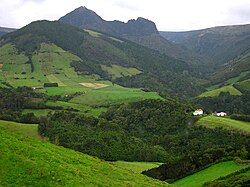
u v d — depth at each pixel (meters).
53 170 27.28
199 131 123.44
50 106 147.25
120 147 104.56
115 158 97.06
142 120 141.12
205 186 54.78
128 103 162.38
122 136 115.00
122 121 141.12
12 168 26.36
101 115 148.00
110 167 34.84
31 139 36.62
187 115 138.88
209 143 114.50
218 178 59.38
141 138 127.31
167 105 149.50
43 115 133.88
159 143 124.25
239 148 82.06
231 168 66.38
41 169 26.88
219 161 72.38
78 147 99.19
